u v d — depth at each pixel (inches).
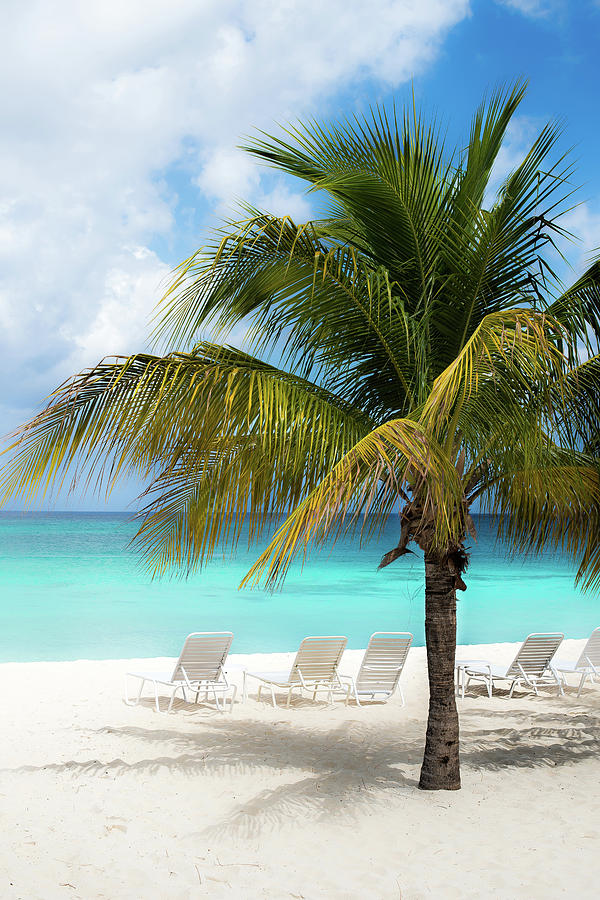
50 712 335.6
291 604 843.4
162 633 636.7
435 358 242.5
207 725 322.0
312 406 212.2
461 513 231.3
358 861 184.7
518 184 224.1
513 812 219.5
